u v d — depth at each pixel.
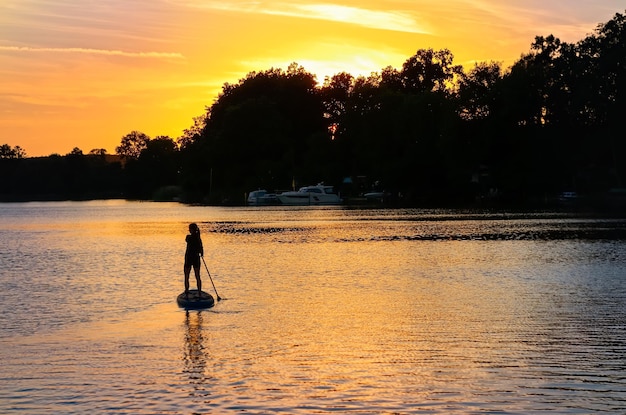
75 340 21.89
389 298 28.50
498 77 139.62
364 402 15.92
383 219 84.69
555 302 27.12
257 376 17.86
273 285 32.41
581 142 139.88
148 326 23.78
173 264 41.94
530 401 15.88
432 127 143.50
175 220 92.31
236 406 15.73
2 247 55.41
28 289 32.41
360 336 21.89
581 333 21.97
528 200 138.25
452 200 143.88
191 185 185.38
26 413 15.46
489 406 15.61
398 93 153.50
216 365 18.88
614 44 137.25
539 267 37.50
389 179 144.75
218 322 24.23
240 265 40.34
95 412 15.47
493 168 138.88
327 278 34.53
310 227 72.81
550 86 137.62
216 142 176.12
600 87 135.62
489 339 21.31
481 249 47.38
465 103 138.12
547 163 134.75
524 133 136.25
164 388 16.98
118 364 19.08
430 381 17.34
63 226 84.06
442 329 22.70
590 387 16.80
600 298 27.81
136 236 65.44
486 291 29.94
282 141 176.50
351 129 160.62
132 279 35.47
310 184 166.50
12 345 21.31
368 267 38.69
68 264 42.75
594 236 56.06
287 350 20.33
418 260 41.69
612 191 131.75
